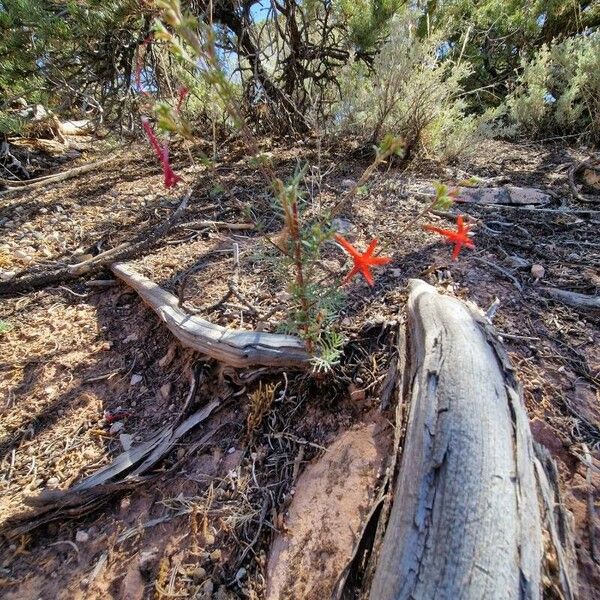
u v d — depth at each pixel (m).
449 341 1.55
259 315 2.23
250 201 3.34
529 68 4.87
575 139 4.39
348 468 1.58
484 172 3.72
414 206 3.11
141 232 3.24
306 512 1.53
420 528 1.12
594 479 1.40
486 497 1.13
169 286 2.56
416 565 1.07
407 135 3.77
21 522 1.64
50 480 1.79
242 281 2.50
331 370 1.81
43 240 3.35
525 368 1.77
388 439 1.59
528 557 1.06
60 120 5.81
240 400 1.97
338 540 1.40
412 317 1.84
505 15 6.38
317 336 1.69
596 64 4.21
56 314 2.67
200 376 2.07
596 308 2.04
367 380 1.82
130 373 2.23
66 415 2.06
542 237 2.69
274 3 3.98
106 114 4.56
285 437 1.79
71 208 3.81
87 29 3.40
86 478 1.76
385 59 3.69
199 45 1.00
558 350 1.85
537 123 4.65
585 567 1.20
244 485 1.68
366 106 4.00
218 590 1.42
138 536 1.59
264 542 1.52
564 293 2.15
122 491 1.73
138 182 4.20
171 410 2.01
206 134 4.87
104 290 2.83
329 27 4.67
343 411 1.80
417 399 1.44
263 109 4.49
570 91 4.29
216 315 2.26
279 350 1.90
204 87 3.53
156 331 2.43
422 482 1.21
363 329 2.00
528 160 3.95
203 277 2.60
